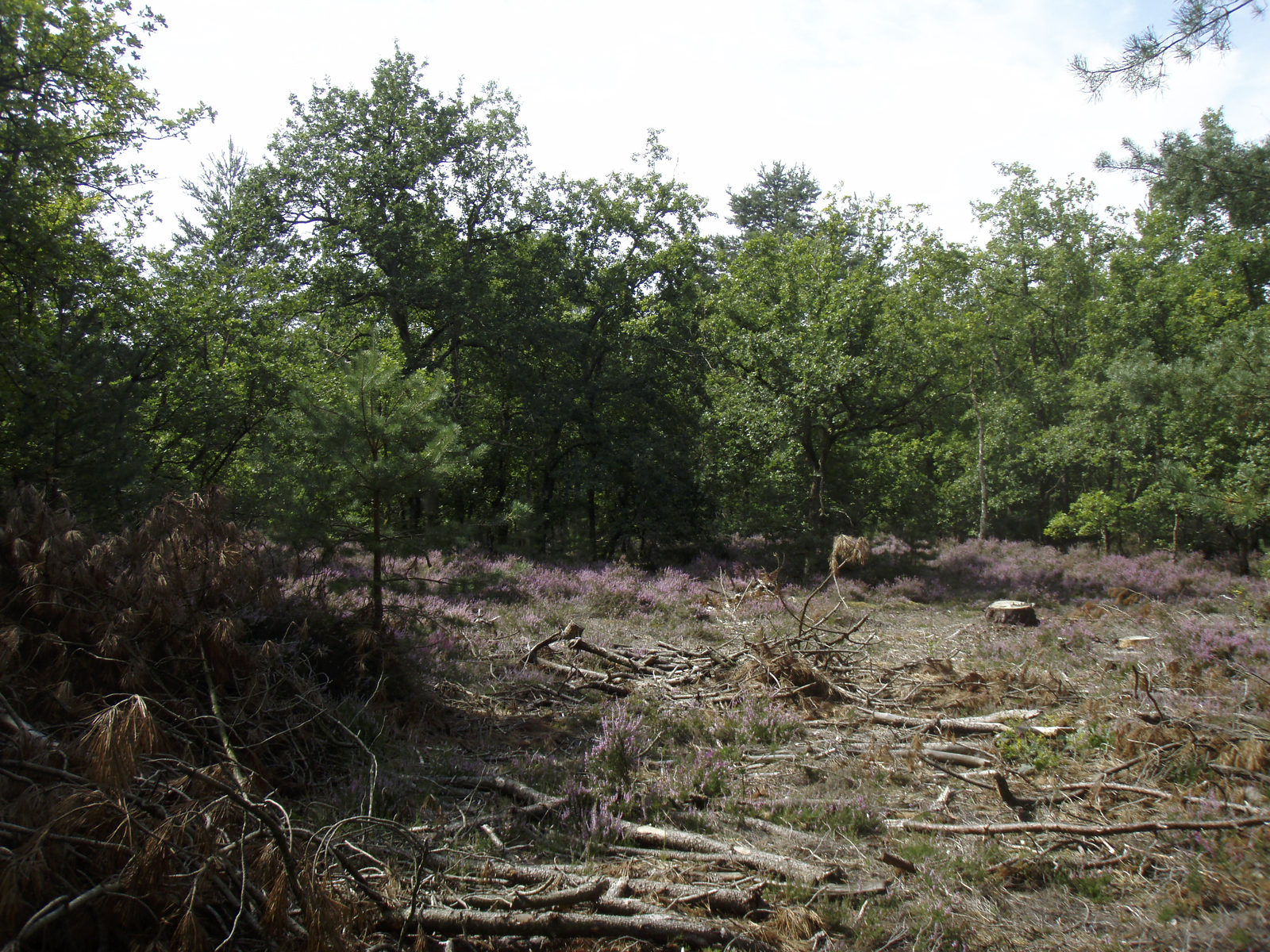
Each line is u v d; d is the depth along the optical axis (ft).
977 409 90.68
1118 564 67.46
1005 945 12.62
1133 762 20.06
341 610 24.49
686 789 18.72
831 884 14.43
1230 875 14.30
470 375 81.97
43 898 10.24
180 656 17.58
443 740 22.06
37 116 38.91
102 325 40.19
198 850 11.00
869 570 62.69
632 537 82.28
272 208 71.10
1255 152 29.40
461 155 76.28
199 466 52.80
